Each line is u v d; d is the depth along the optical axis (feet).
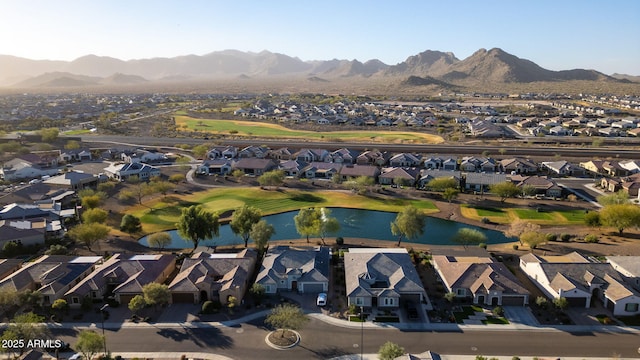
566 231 396.37
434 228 414.62
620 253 341.82
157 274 296.51
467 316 258.57
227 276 288.30
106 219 415.23
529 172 596.70
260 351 228.02
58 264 306.14
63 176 537.65
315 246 364.17
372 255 313.12
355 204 478.59
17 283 281.33
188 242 386.32
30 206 428.56
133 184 546.26
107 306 273.13
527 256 315.78
